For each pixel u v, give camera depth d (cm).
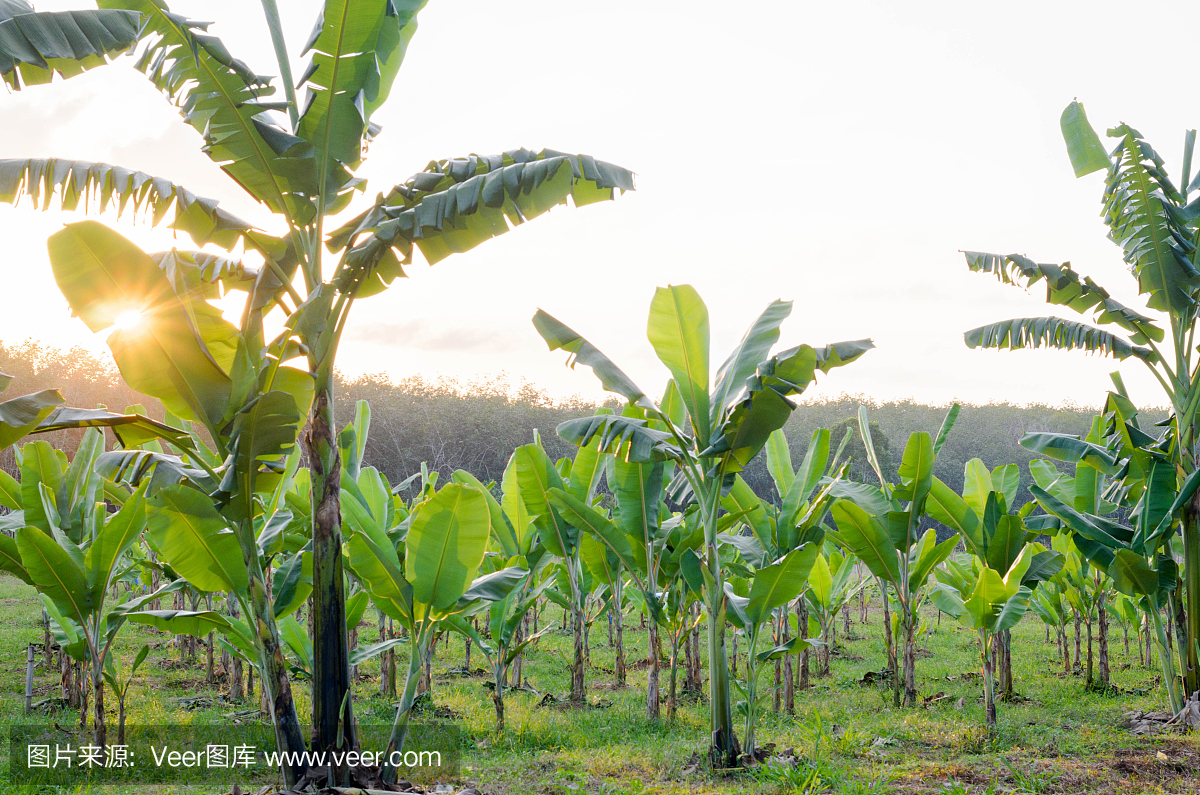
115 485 986
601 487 2550
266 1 628
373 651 620
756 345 777
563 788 634
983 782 658
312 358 563
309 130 561
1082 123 1032
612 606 1151
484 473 5244
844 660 1421
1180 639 876
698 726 888
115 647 1280
